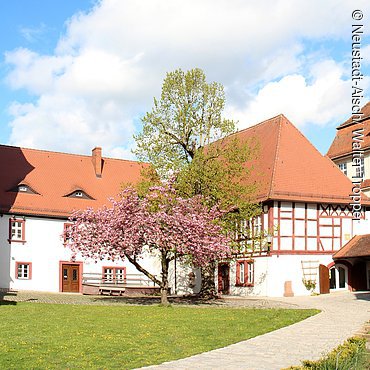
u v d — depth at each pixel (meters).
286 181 36.62
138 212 27.44
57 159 46.38
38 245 40.31
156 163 32.44
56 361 13.19
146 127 33.16
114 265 42.69
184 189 31.47
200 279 42.84
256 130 43.44
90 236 28.02
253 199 36.53
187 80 33.91
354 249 35.94
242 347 15.19
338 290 37.31
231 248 31.64
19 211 39.75
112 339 16.28
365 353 12.60
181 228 27.25
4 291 37.66
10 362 12.94
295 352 14.39
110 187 46.03
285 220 36.06
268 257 35.62
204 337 16.95
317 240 36.75
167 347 15.16
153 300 31.98
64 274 40.91
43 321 20.19
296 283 35.81
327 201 36.91
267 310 24.77
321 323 20.05
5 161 43.47
